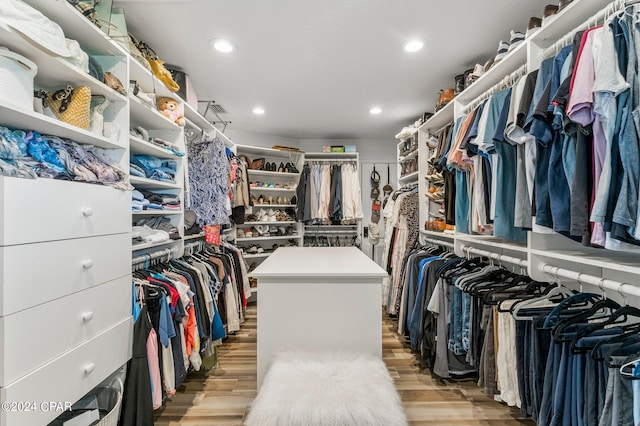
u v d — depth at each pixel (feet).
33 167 3.36
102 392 4.50
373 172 15.05
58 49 3.56
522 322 4.24
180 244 7.11
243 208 11.25
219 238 8.95
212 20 5.56
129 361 4.63
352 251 8.34
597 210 2.85
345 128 13.01
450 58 7.01
